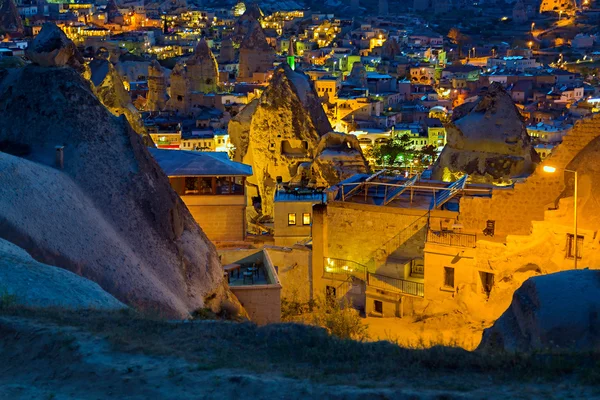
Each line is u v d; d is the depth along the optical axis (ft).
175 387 54.39
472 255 128.57
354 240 146.10
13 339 63.36
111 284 97.96
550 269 122.62
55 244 95.45
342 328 105.81
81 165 111.14
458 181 148.36
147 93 600.39
